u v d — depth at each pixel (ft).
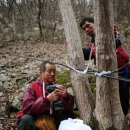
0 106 18.76
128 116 13.99
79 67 13.57
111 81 12.71
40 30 66.23
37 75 27.02
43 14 75.15
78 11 78.95
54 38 64.75
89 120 13.43
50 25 73.51
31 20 73.41
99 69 12.61
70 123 12.76
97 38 12.48
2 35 62.95
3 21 65.00
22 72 28.96
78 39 13.73
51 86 13.12
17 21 66.90
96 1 12.07
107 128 13.03
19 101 18.80
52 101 12.97
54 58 41.11
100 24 12.22
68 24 13.69
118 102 13.06
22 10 67.36
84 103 13.56
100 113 13.12
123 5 60.18
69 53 13.76
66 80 22.04
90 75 20.11
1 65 33.68
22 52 47.50
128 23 56.95
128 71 14.02
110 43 12.36
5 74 28.30
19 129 12.98
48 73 13.19
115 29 13.78
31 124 12.84
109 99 12.89
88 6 81.20
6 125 16.63
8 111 18.26
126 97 14.53
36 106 12.76
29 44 57.31
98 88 13.00
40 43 58.54
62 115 13.60
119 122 13.14
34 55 43.98
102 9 11.98
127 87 14.33
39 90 13.24
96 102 13.30
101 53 12.46
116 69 12.67
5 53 46.68
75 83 13.69
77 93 13.67
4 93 22.00
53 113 13.39
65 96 13.19
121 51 13.83
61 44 57.62
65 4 13.76
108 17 12.09
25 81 25.22
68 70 25.21
